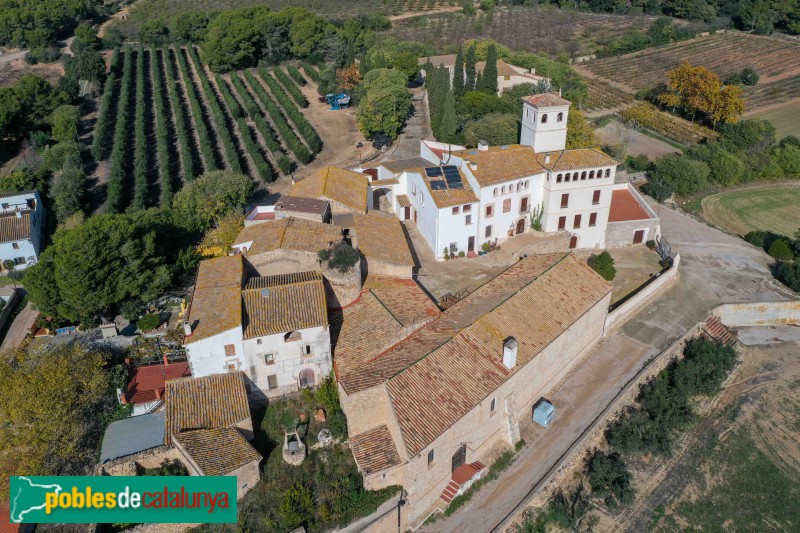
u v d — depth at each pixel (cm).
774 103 14700
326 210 6869
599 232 7894
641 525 4906
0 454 4550
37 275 5825
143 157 9831
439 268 7100
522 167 7394
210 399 4903
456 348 5078
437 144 8906
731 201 10306
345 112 12388
